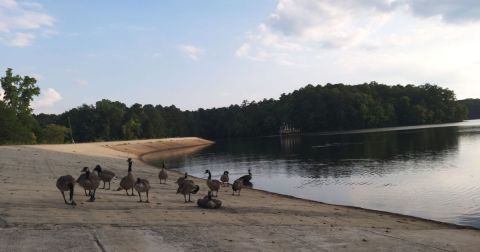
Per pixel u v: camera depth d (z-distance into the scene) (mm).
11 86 95062
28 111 97188
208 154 82625
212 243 12359
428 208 25000
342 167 46594
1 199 18094
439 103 186375
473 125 143250
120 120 169250
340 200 28672
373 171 42031
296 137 144000
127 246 11336
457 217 22594
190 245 11930
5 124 82688
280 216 19609
